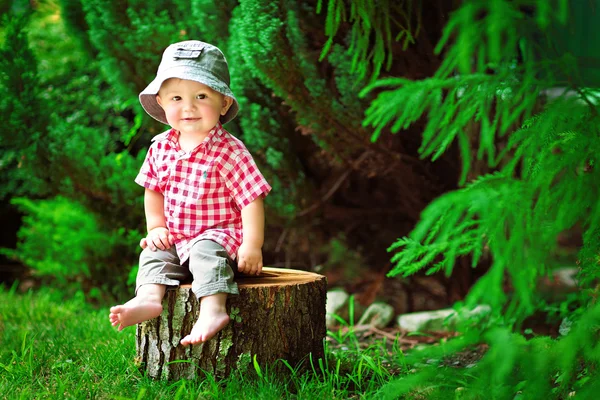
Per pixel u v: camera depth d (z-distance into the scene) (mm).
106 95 5430
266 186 2811
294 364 2803
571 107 2047
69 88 5605
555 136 2164
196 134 2820
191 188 2814
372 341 4000
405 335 4188
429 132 2154
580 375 2422
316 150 4641
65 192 4664
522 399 2078
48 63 5750
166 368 2750
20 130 4355
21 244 5488
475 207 1944
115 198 4609
